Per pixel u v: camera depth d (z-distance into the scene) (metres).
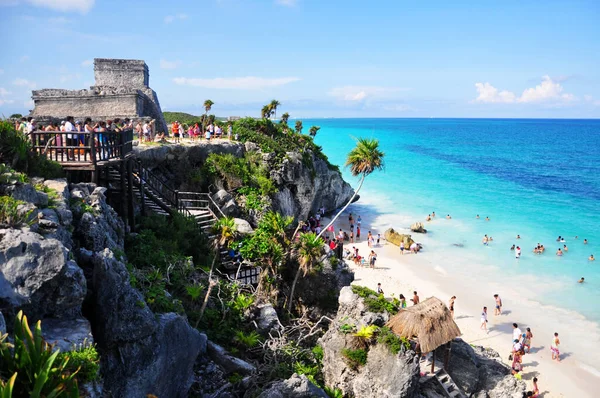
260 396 15.15
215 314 19.27
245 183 37.84
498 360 23.80
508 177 95.31
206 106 50.81
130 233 20.61
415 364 17.03
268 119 55.41
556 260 43.44
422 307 19.59
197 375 15.57
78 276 10.38
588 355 27.66
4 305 8.82
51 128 22.25
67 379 7.42
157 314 13.05
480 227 54.97
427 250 46.34
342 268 26.66
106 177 21.47
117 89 37.56
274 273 24.81
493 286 37.38
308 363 19.83
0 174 12.30
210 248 24.94
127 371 11.28
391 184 85.94
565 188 82.69
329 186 59.25
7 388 6.14
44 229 11.70
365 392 17.14
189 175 35.09
